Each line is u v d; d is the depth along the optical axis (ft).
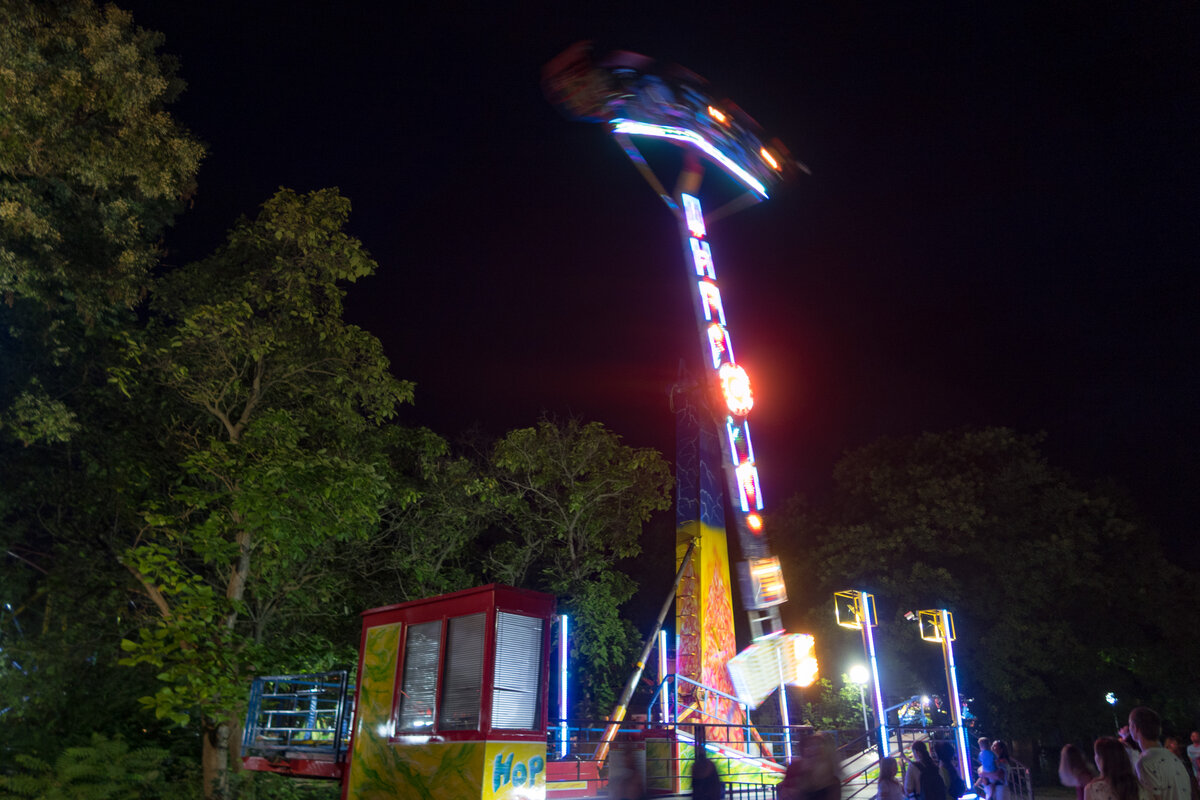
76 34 39.22
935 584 106.32
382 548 67.26
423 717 34.06
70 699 47.96
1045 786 102.99
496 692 31.86
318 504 48.70
